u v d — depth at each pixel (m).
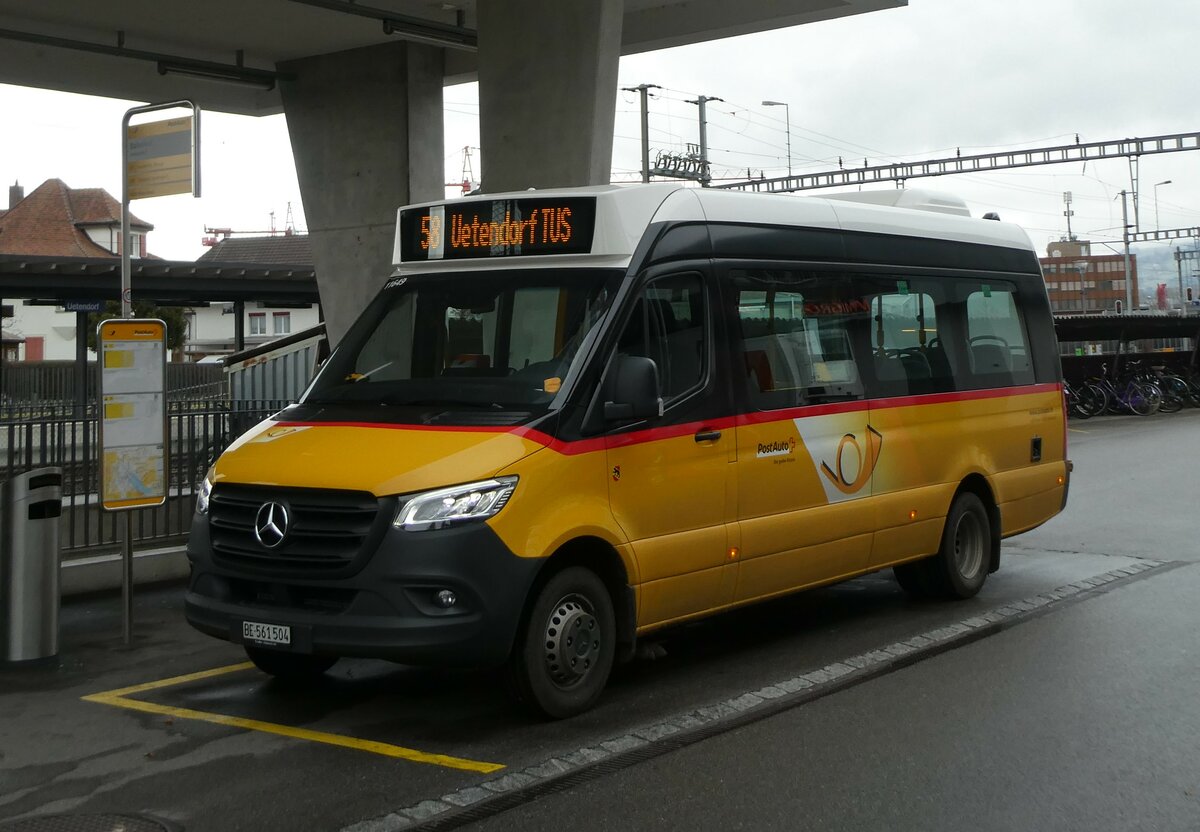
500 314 6.81
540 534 5.92
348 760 5.67
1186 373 37.91
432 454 5.88
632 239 6.79
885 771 5.41
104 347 8.02
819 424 7.84
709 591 7.01
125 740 6.06
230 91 23.44
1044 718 6.20
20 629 7.63
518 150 16.38
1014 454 9.86
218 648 8.10
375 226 20.55
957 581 9.19
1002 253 10.20
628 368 6.32
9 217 74.88
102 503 7.99
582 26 15.92
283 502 5.93
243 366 21.48
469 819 4.89
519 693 6.11
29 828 4.88
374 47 20.47
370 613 5.71
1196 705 6.40
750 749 5.74
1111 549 11.53
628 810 4.96
